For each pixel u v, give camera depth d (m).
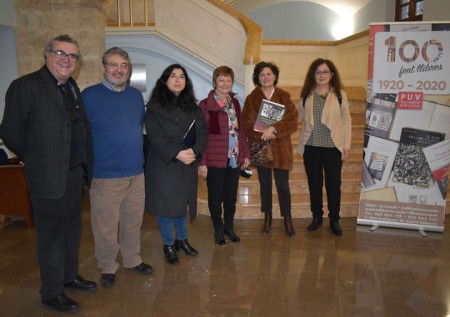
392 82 3.71
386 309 2.46
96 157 2.52
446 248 3.45
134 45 5.04
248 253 3.32
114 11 5.81
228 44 4.99
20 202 3.90
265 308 2.47
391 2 7.21
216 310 2.45
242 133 3.35
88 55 4.66
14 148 2.18
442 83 3.62
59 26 4.61
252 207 4.18
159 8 4.92
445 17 5.48
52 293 2.42
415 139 3.75
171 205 2.90
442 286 2.76
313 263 3.13
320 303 2.53
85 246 3.48
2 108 4.81
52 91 2.17
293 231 3.71
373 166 3.89
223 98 3.20
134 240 2.89
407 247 3.46
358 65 5.89
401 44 3.63
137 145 2.65
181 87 2.83
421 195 3.82
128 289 2.71
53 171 2.18
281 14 9.48
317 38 9.50
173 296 2.62
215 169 3.23
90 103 2.47
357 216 4.17
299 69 6.56
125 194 2.68
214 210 3.40
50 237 2.34
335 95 3.54
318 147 3.62
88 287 2.66
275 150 3.46
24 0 4.57
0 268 3.06
